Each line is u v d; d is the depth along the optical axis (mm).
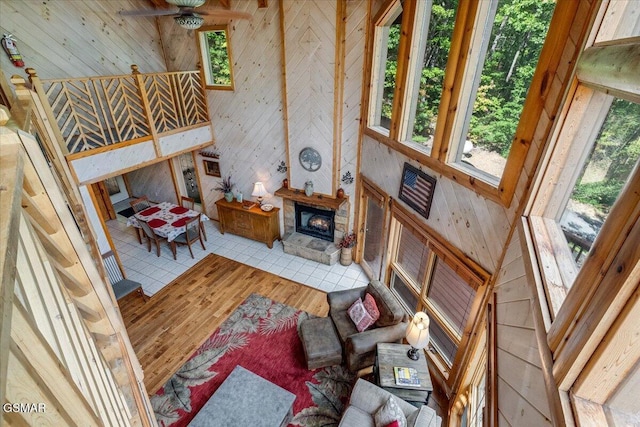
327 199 5867
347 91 5008
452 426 3432
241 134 6438
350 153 5434
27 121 1581
